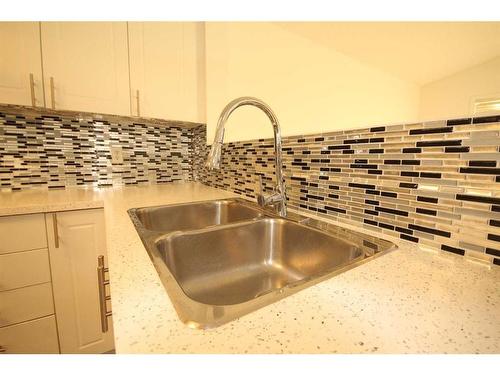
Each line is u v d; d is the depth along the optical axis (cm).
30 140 142
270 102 189
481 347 26
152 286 39
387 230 63
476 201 46
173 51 153
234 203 112
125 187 163
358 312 32
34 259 104
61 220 108
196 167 189
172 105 154
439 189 52
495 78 201
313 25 187
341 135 74
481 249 46
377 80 253
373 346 26
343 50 224
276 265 81
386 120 262
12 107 123
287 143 95
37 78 118
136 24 141
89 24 128
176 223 108
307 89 209
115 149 165
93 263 115
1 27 110
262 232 81
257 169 115
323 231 68
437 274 43
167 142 185
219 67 164
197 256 70
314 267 69
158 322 30
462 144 48
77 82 127
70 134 152
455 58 213
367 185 67
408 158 57
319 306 33
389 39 202
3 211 96
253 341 27
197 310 32
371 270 45
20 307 103
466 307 33
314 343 27
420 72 240
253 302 34
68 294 111
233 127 172
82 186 157
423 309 33
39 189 146
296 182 92
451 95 229
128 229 71
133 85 142
